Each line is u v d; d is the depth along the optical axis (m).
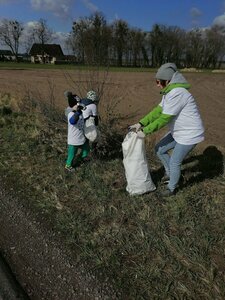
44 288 3.51
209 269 3.66
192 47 78.62
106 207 4.84
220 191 5.18
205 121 10.35
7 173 5.99
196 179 5.54
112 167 6.05
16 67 40.44
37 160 6.45
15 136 7.71
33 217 4.70
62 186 5.46
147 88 18.38
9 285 3.49
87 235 4.27
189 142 4.53
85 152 6.14
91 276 3.65
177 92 4.30
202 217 4.51
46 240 4.22
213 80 26.17
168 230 4.30
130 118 9.83
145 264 3.79
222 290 3.42
